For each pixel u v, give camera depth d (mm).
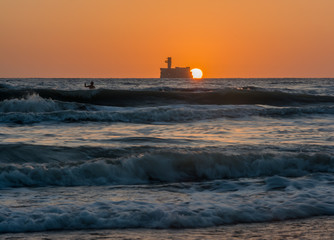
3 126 31203
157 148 19359
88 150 18547
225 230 10086
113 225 10234
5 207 11125
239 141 23641
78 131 28750
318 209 11711
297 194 13016
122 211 10977
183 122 35406
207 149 18875
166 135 26734
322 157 17375
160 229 10078
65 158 17359
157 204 11695
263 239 9484
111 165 15672
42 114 35188
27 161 16625
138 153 17969
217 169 16297
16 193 13086
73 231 9844
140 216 10656
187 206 11617
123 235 9609
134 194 13156
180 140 23266
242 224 10555
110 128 30906
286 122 35312
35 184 14320
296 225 10516
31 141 22984
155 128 30969
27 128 30297
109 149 18859
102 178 15055
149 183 14984
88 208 11156
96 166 15453
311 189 13703
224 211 11195
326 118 38531
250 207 11609
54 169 15023
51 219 10273
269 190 13656
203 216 10852
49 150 18109
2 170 14578
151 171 15789
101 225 10211
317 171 16578
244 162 16781
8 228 9820
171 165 16219
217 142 22984
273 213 11281
